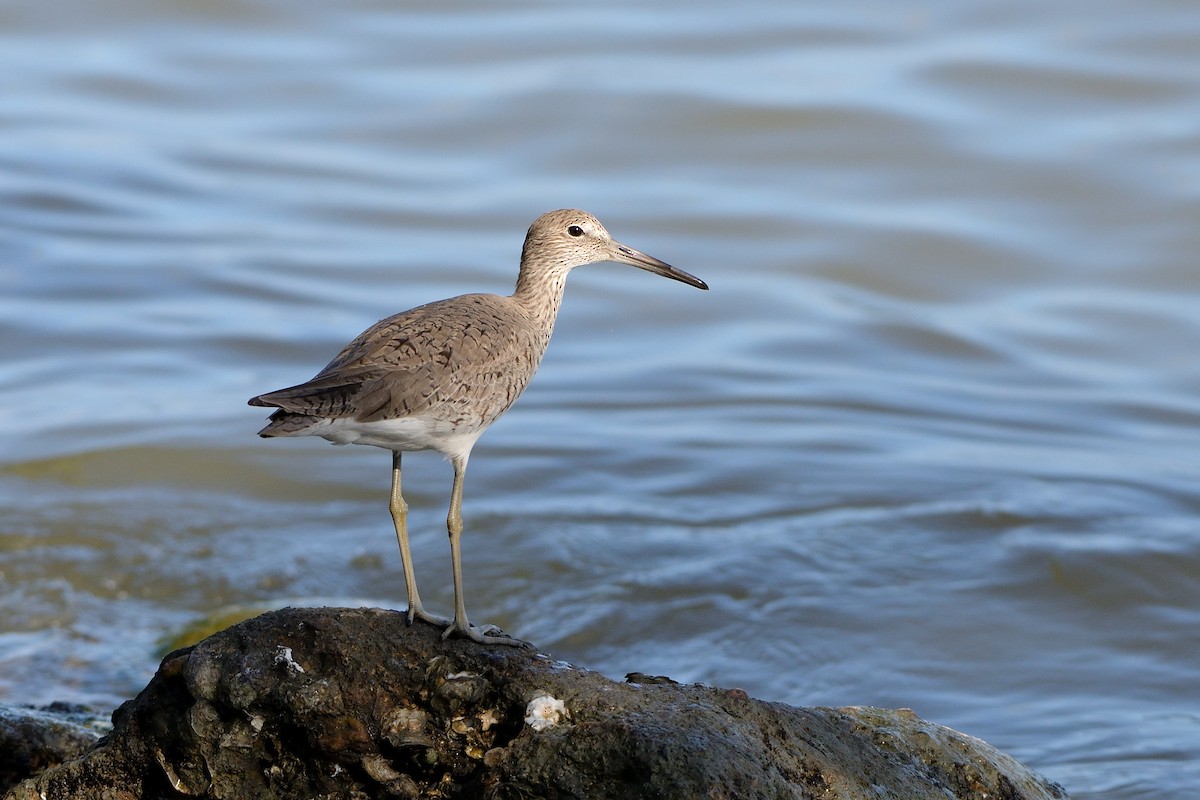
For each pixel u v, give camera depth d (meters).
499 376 9.20
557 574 14.48
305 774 8.23
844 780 7.93
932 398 18.70
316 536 15.34
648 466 16.86
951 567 14.68
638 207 23.14
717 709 7.96
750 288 21.34
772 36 27.34
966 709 12.43
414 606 8.69
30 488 15.88
